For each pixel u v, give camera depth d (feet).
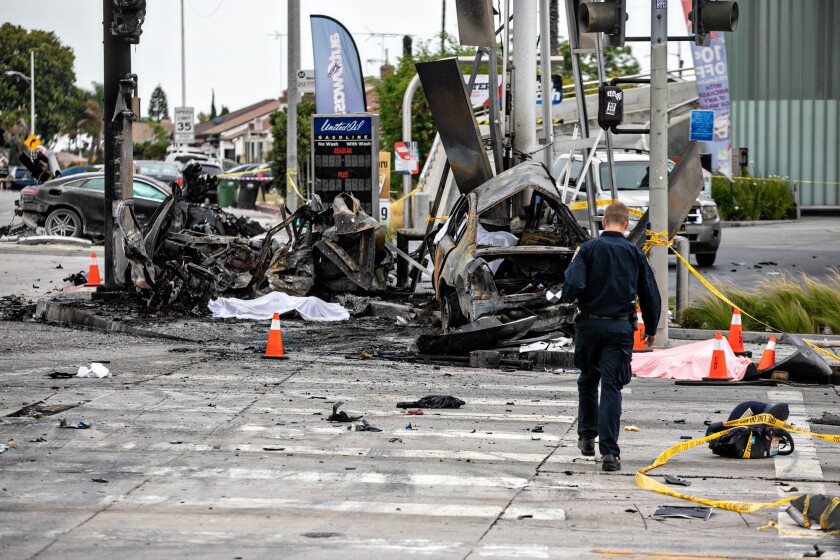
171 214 128.36
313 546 46.32
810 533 49.14
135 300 132.77
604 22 101.96
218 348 105.50
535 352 96.53
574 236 109.50
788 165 298.15
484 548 46.32
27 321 124.98
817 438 69.10
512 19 147.64
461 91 137.18
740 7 298.35
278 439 66.80
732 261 181.68
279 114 371.97
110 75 131.23
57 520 49.85
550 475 59.26
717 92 260.42
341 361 98.68
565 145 135.95
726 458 63.67
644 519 51.16
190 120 440.86
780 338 109.19
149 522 49.65
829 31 291.38
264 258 130.93
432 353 99.55
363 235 131.54
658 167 102.78
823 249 197.77
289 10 211.82
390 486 56.59
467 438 67.77
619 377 60.18
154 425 70.08
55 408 74.54
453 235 114.62
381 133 323.37
